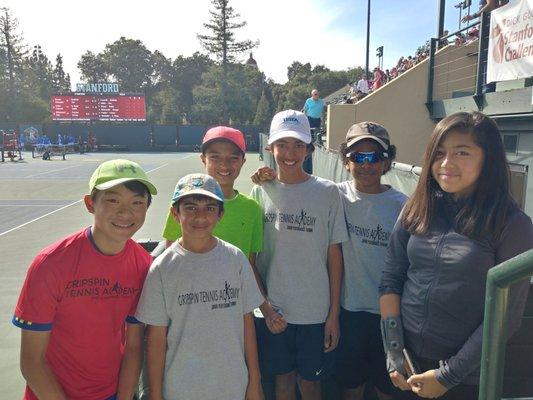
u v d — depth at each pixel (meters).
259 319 2.44
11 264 6.47
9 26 59.19
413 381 1.65
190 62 85.06
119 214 1.80
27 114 59.09
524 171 2.19
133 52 86.31
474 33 10.23
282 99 70.12
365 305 2.44
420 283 1.72
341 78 62.53
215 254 1.95
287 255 2.36
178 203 1.93
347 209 2.49
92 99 41.66
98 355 1.87
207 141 2.34
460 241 1.60
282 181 2.43
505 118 6.82
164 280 1.90
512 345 2.19
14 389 3.32
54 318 1.80
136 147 41.06
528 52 5.52
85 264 1.81
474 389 1.68
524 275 0.96
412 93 10.42
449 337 1.64
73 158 30.66
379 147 2.39
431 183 1.73
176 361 1.91
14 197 13.16
